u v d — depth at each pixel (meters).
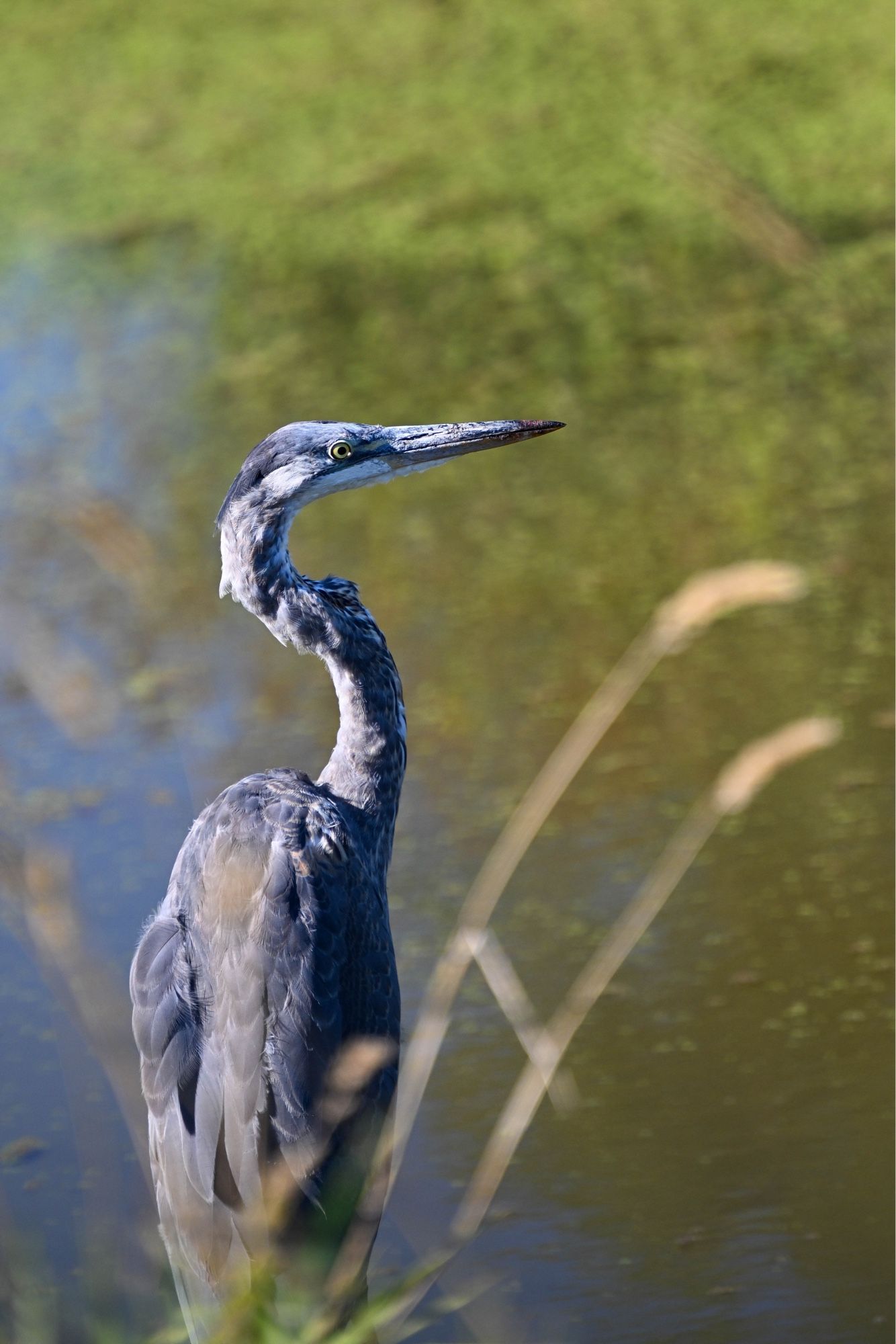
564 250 22.92
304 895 5.88
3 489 17.41
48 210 27.30
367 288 22.67
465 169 26.33
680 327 20.00
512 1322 6.72
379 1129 6.01
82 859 10.53
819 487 15.59
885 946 9.04
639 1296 6.84
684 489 16.02
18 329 22.64
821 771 10.96
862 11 29.23
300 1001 5.74
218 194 26.98
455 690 12.64
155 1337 4.40
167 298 23.17
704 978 8.98
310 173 27.03
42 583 14.84
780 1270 6.95
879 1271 6.91
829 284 6.95
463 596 14.31
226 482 17.00
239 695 12.86
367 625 7.19
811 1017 8.54
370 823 7.08
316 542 15.98
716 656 12.73
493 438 7.30
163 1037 5.82
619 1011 8.80
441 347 20.42
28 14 36.31
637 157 25.30
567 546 15.12
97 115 31.12
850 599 13.37
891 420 16.69
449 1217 7.39
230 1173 5.57
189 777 11.56
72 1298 5.24
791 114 25.11
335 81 30.72
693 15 30.36
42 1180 7.77
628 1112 8.02
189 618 14.15
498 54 30.45
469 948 6.62
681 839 10.30
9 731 12.22
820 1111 7.88
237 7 35.22
